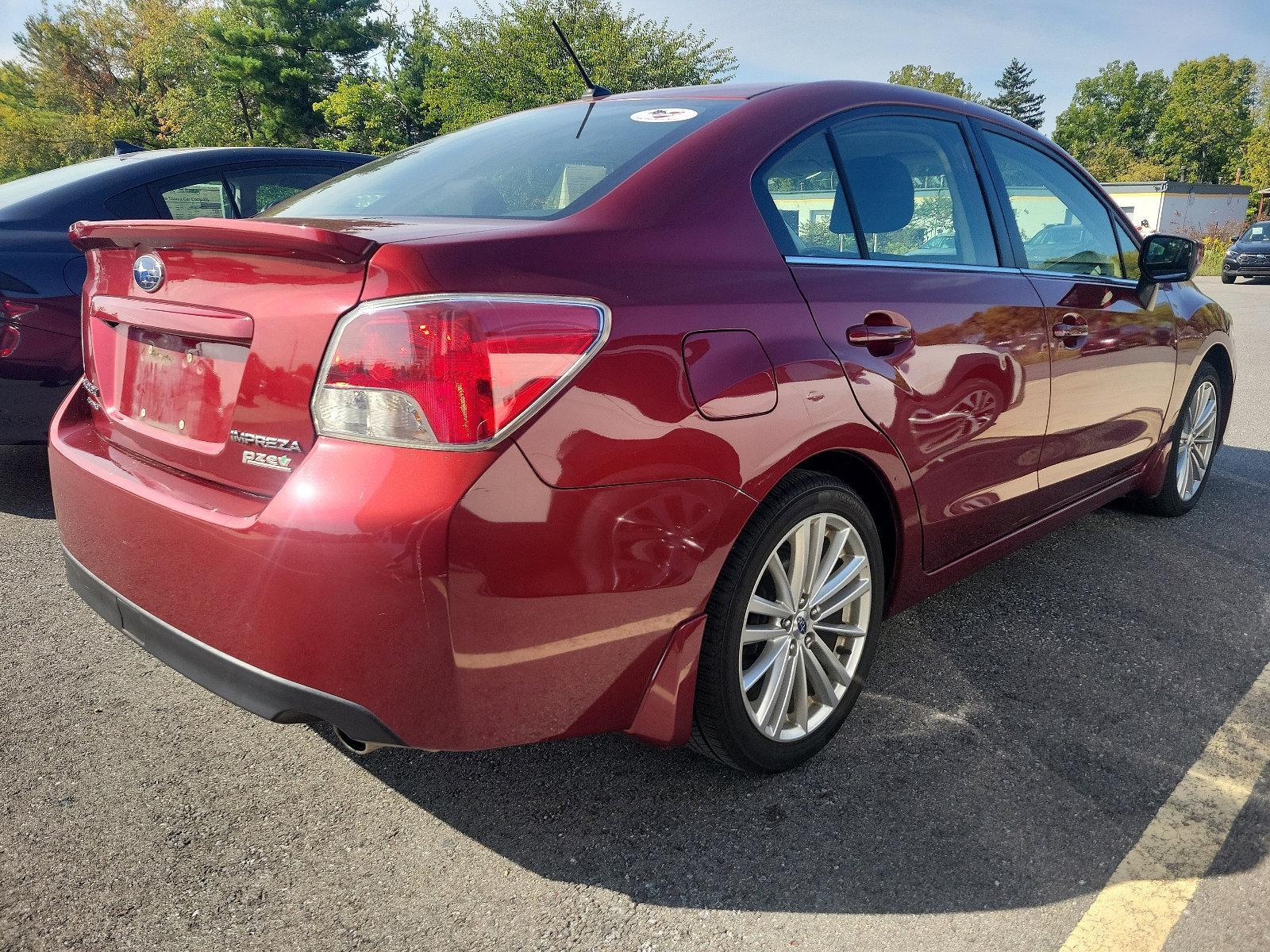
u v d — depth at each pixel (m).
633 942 1.62
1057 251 2.89
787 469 1.85
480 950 1.59
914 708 2.40
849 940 1.62
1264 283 23.75
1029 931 1.64
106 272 2.06
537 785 2.08
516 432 1.46
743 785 2.07
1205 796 2.04
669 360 1.65
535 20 32.53
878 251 2.23
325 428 1.49
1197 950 1.60
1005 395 2.48
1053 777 2.10
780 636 2.01
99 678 2.53
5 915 1.65
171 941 1.60
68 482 1.98
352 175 2.51
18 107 59.72
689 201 1.89
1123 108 102.50
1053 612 2.99
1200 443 3.98
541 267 1.56
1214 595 3.14
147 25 58.84
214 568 1.58
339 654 1.47
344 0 50.66
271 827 1.92
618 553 1.60
